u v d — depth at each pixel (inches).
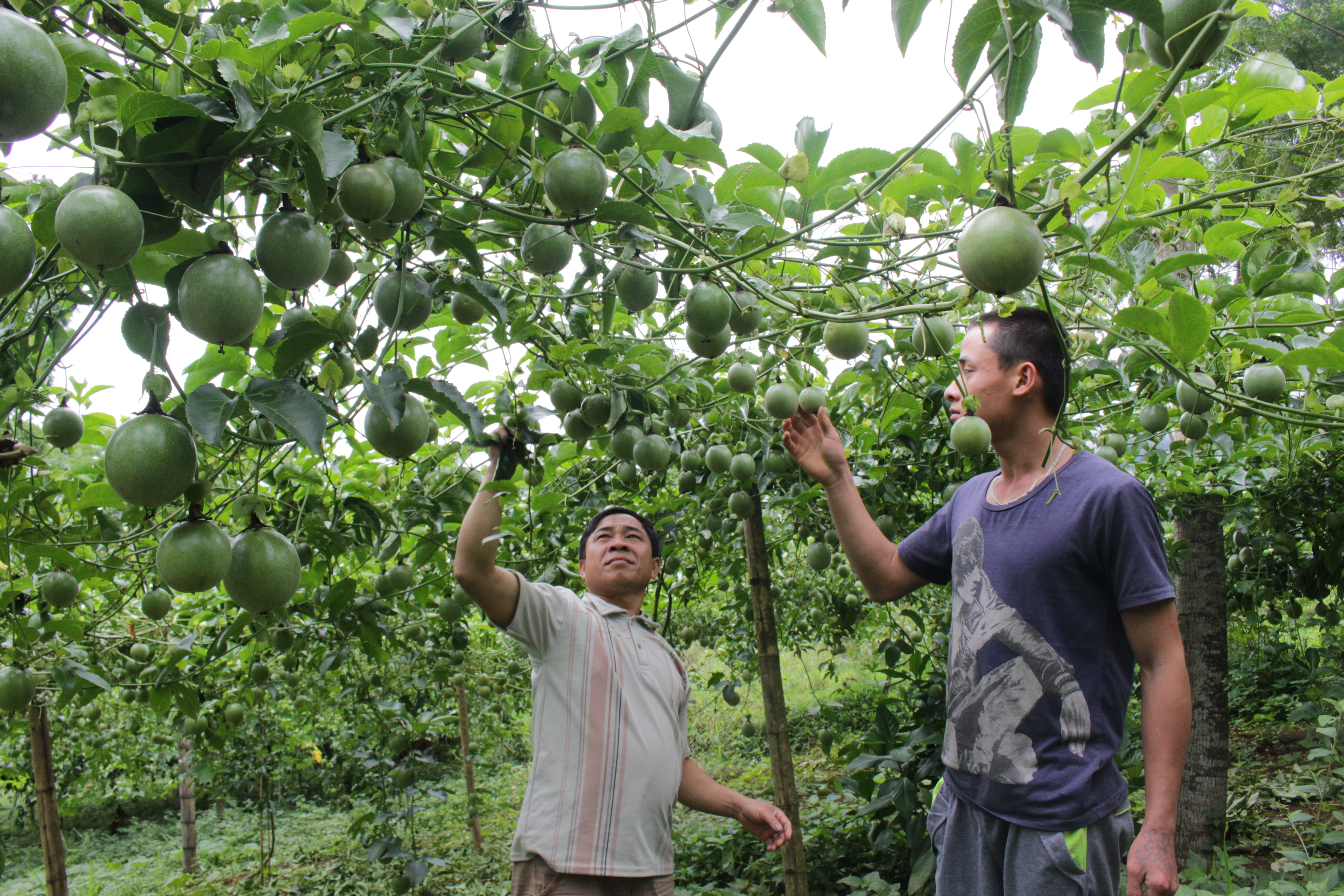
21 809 426.6
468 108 66.6
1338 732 192.5
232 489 102.7
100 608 170.2
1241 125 75.6
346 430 103.5
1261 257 83.3
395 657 239.9
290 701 305.7
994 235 46.1
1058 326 54.6
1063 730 71.8
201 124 47.3
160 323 54.2
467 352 117.0
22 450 64.7
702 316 75.3
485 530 99.1
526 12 66.6
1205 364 84.4
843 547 99.0
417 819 340.8
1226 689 210.2
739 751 386.0
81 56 49.6
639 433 108.3
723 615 304.8
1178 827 206.7
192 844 316.2
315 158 49.9
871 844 191.3
